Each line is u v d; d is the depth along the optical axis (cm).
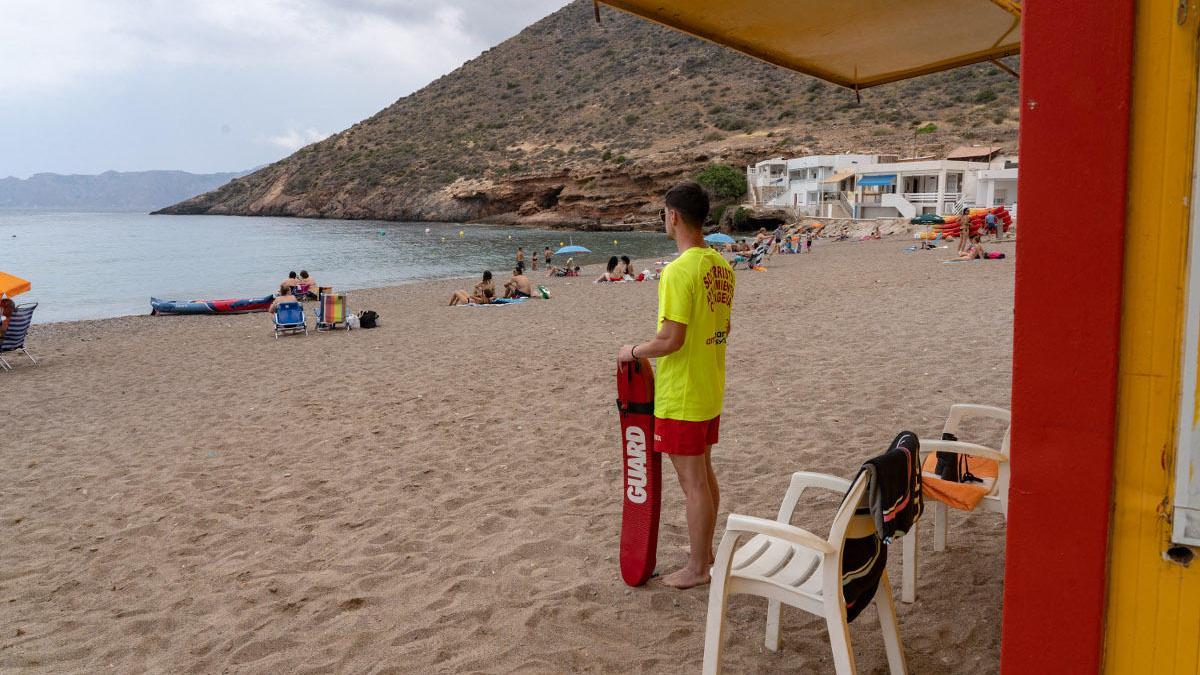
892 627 296
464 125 14388
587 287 2414
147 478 612
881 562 284
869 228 5294
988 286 1655
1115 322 156
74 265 4375
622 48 15800
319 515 516
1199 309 147
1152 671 161
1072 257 159
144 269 4103
